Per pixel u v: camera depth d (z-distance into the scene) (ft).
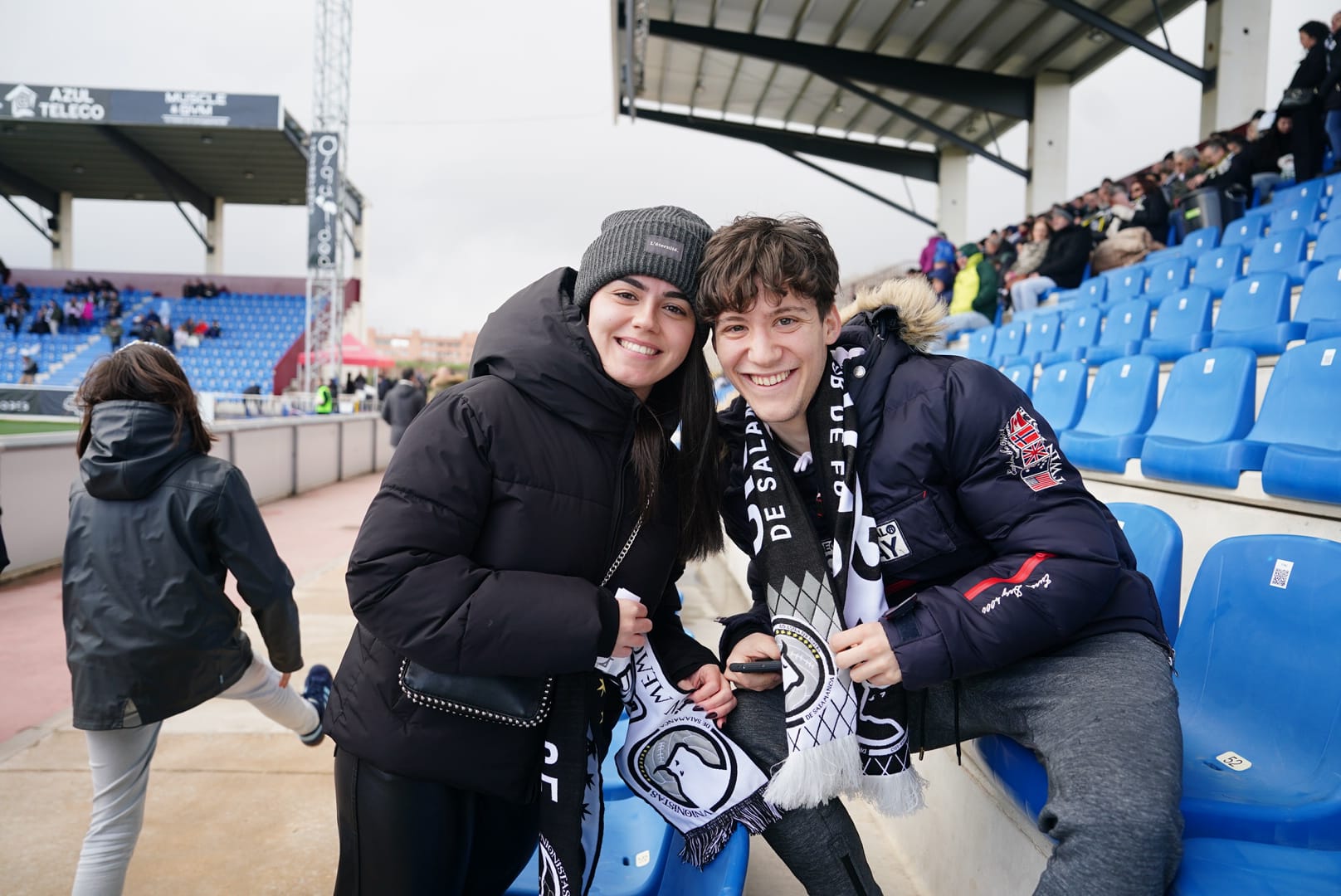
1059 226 30.04
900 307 4.07
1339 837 3.35
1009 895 4.69
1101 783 3.07
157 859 6.83
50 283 91.20
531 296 3.92
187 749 8.93
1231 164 24.88
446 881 4.04
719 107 52.70
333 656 12.28
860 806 7.91
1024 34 39.58
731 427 4.47
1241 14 31.50
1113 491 9.71
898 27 40.16
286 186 92.38
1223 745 4.19
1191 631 4.79
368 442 42.50
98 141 78.28
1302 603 4.13
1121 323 17.62
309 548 21.44
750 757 4.22
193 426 5.80
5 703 10.19
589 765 4.16
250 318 90.12
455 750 3.77
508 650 3.50
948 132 44.16
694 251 3.82
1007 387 3.86
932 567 4.01
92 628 5.36
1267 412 7.99
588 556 3.89
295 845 7.07
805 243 3.73
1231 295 14.05
